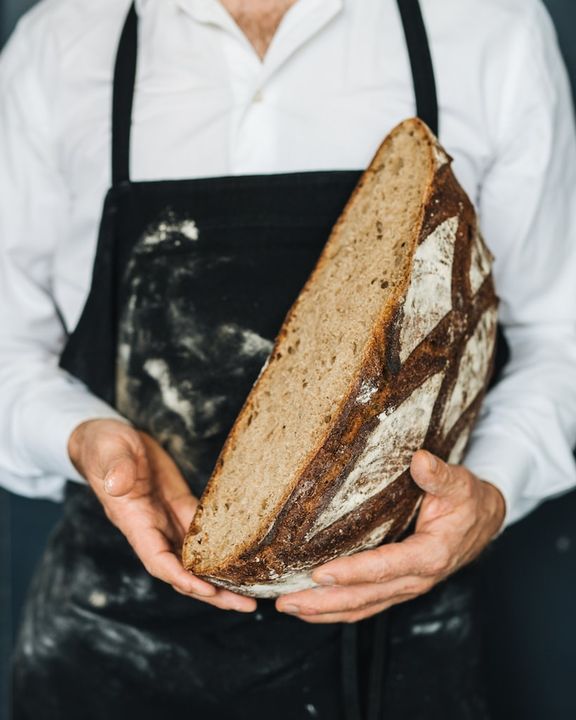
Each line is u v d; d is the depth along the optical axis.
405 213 0.97
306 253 1.06
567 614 1.74
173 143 1.09
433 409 0.89
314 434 0.92
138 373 1.10
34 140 1.15
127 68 1.11
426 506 0.93
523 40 1.08
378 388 0.83
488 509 1.00
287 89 1.07
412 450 0.88
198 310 1.07
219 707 1.14
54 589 1.19
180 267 1.07
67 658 1.17
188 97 1.09
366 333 0.93
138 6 1.12
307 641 1.11
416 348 0.86
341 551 0.88
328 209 1.06
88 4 1.16
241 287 1.07
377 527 0.89
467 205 0.93
